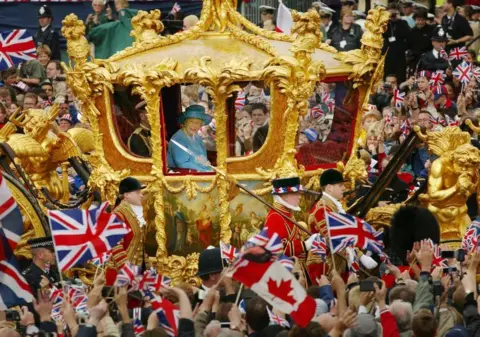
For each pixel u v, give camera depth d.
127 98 73.75
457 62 110.00
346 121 74.81
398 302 59.06
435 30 111.75
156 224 72.94
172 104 74.00
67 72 74.12
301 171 73.19
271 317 59.50
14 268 62.47
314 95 74.06
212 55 72.69
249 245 58.09
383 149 91.69
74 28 73.94
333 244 66.19
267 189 72.50
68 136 76.88
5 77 104.12
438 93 101.12
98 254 62.47
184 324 56.41
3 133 76.88
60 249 62.16
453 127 74.88
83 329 54.75
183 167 73.19
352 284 63.00
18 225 63.31
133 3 115.56
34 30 117.19
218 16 74.06
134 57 73.62
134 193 71.44
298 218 73.38
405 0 114.56
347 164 74.69
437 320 59.00
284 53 72.44
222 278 57.12
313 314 55.88
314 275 70.62
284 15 89.81
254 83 72.62
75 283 69.62
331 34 110.00
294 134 72.38
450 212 74.44
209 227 72.75
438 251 66.94
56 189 77.50
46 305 57.53
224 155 72.50
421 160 84.06
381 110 103.50
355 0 117.38
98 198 75.62
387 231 74.31
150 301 59.62
